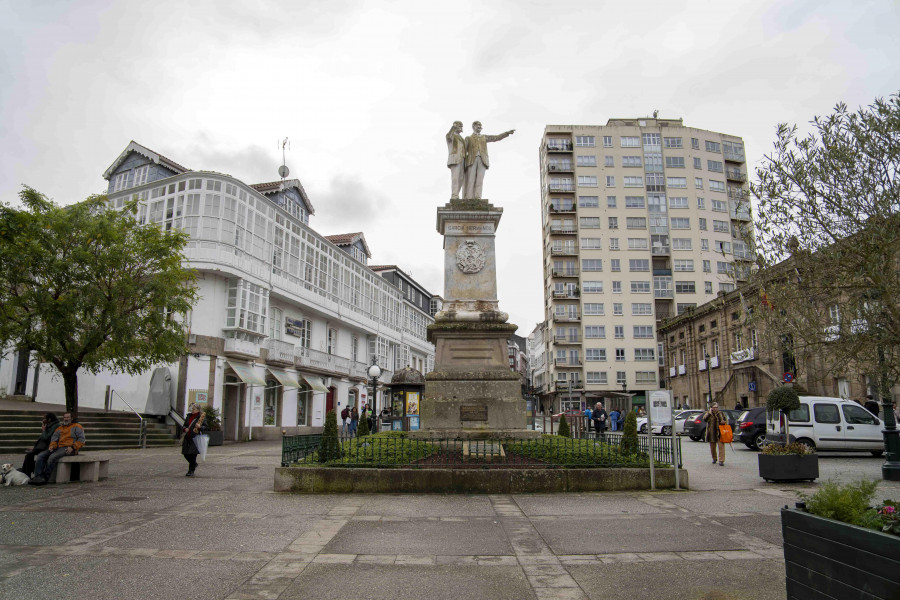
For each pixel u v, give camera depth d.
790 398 15.48
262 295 28.02
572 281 62.31
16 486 11.03
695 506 8.77
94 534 7.06
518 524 7.56
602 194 61.91
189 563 5.86
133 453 18.52
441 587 5.15
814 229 6.13
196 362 24.48
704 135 64.06
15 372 28.02
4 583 5.23
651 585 5.18
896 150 5.57
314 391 34.06
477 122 15.62
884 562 3.22
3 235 12.58
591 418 31.47
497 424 13.10
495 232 14.76
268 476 12.72
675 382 51.56
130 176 30.62
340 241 42.19
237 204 26.27
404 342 51.62
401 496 9.63
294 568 5.69
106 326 12.84
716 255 61.78
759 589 5.05
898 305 5.50
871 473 13.13
